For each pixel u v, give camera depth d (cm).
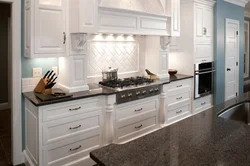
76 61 292
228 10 543
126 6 360
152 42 413
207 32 487
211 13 497
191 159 116
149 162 113
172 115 411
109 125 298
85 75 302
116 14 314
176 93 414
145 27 354
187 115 449
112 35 378
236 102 236
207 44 490
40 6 258
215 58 509
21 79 288
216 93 517
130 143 136
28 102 277
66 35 280
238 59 608
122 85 332
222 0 516
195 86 458
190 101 455
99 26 298
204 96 491
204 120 179
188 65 461
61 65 304
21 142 297
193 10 445
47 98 254
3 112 529
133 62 418
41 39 262
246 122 241
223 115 211
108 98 292
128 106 323
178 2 402
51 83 280
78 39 280
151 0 392
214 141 138
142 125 346
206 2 472
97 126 291
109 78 361
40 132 246
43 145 249
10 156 321
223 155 120
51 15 267
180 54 473
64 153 266
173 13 393
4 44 540
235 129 158
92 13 280
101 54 369
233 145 132
